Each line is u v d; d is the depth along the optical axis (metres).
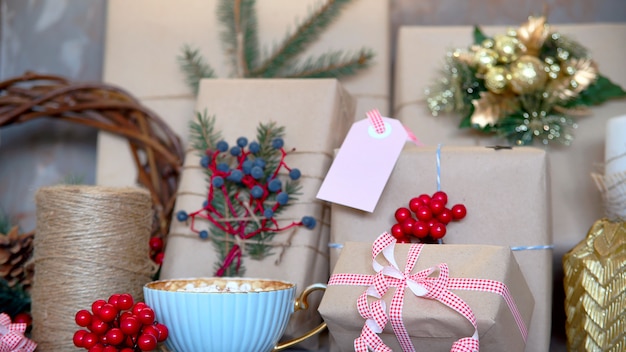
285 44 0.89
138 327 0.62
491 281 0.59
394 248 0.63
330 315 0.62
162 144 0.91
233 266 0.74
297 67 0.90
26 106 0.88
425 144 0.85
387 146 0.70
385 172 0.69
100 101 0.89
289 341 0.68
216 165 0.75
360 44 0.89
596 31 0.86
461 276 0.60
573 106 0.83
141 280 0.72
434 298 0.59
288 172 0.75
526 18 0.97
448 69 0.85
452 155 0.68
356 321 0.61
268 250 0.74
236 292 0.63
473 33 0.88
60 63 1.02
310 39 0.90
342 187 0.69
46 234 0.70
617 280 0.65
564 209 0.81
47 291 0.70
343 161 0.70
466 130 0.85
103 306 0.62
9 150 1.00
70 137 1.00
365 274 0.63
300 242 0.74
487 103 0.82
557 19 0.96
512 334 0.60
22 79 0.90
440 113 0.86
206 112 0.78
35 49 1.02
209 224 0.76
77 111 0.90
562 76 0.82
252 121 0.77
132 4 0.93
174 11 0.92
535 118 0.82
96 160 0.99
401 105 0.87
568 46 0.85
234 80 0.79
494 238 0.67
